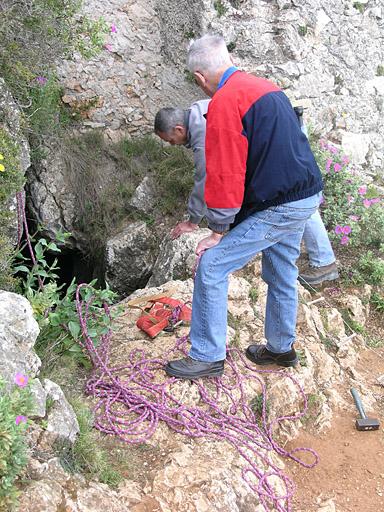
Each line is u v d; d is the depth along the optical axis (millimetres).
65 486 2451
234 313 4125
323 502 3066
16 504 2141
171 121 3461
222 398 3365
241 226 3111
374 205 5586
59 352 3443
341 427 3615
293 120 3016
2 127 4008
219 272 3143
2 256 3627
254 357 3701
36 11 4426
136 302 4137
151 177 6270
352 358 4312
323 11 6785
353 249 5391
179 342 3658
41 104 5555
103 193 6133
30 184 6004
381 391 4055
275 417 3477
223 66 3037
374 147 7250
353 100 7180
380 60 7340
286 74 6641
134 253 5941
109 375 3256
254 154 2943
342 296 4855
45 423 2611
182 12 6438
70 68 6215
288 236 3273
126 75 6449
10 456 2158
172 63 6598
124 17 6340
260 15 6523
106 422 3090
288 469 3240
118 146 6395
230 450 3033
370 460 3371
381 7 7297
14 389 2342
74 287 3621
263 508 2834
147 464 2887
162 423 3133
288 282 3404
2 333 2586
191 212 3807
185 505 2641
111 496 2547
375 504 3104
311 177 3076
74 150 6156
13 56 4359
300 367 3762
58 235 3732
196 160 3539
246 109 2865
